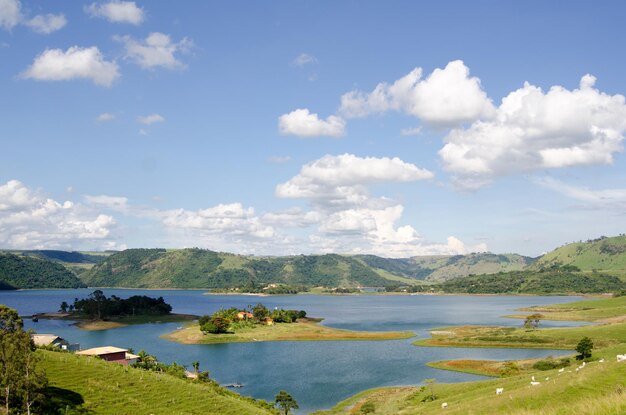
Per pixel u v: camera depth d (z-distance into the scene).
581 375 61.47
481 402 68.06
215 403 77.12
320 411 104.56
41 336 139.12
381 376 137.75
